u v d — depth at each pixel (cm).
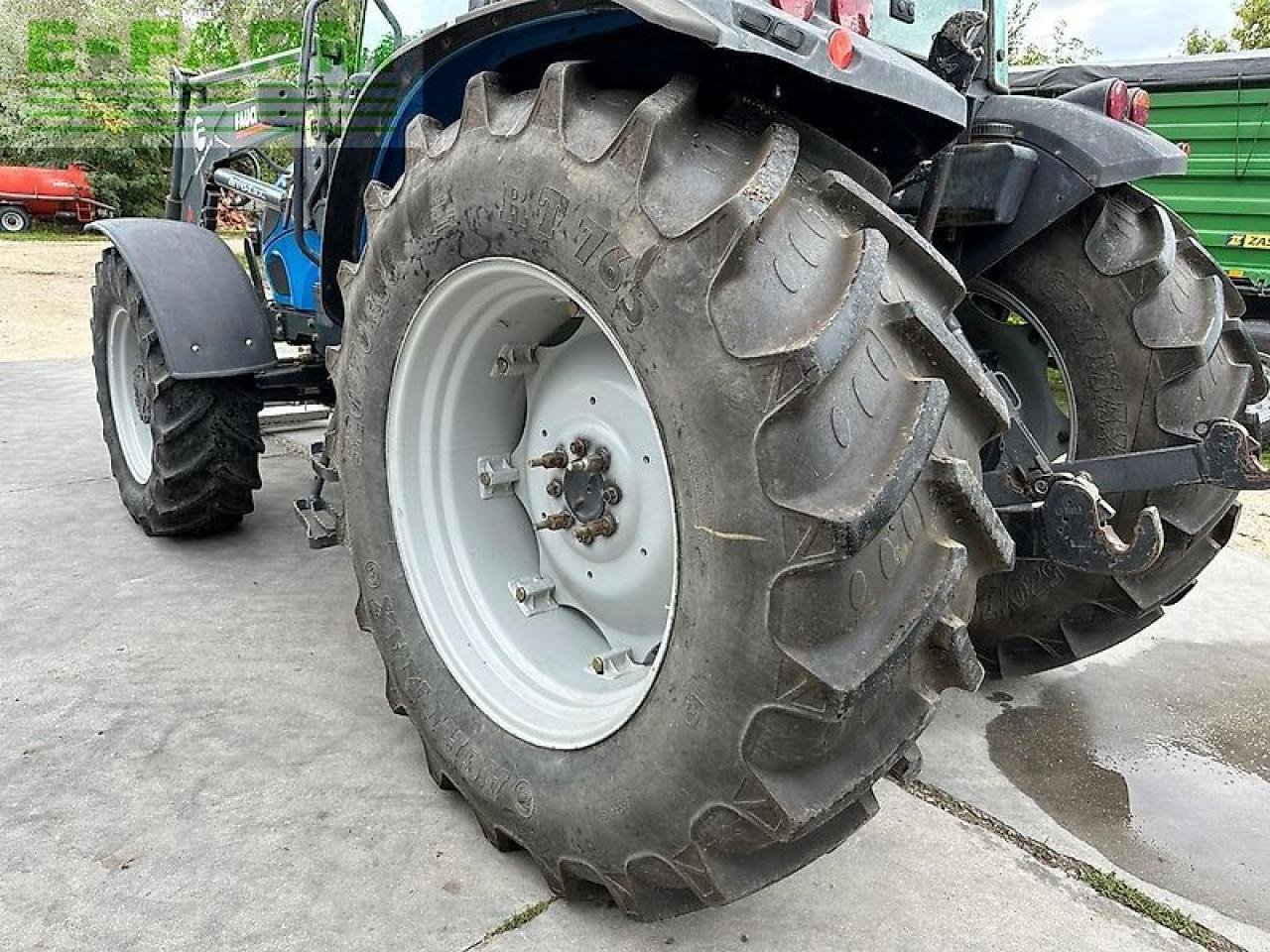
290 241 379
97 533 387
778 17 142
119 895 186
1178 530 240
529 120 162
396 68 202
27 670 273
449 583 217
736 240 135
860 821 164
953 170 238
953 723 271
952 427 146
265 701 260
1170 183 705
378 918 183
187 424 336
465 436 221
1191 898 201
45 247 1753
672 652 153
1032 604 264
